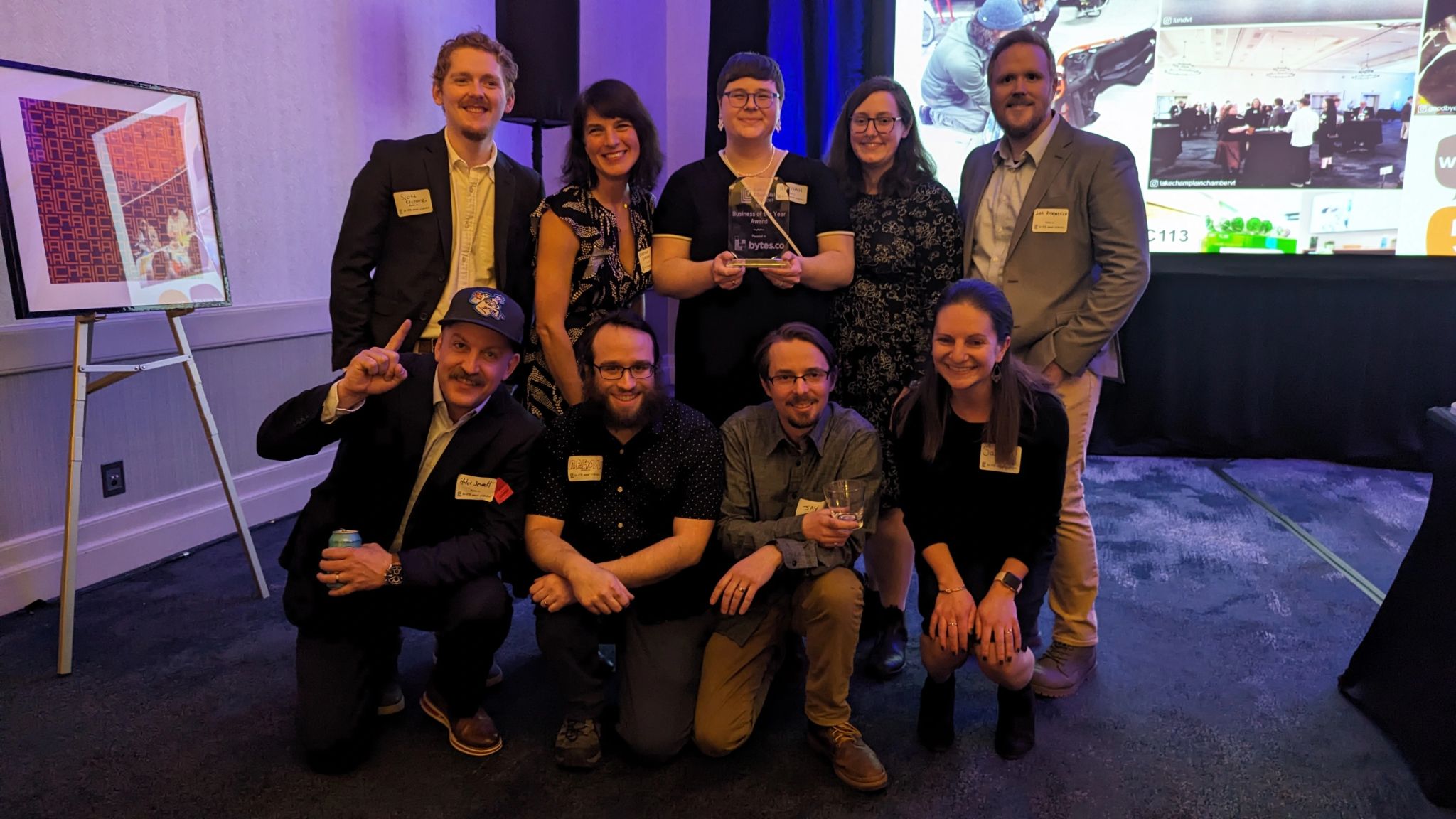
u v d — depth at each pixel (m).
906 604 2.69
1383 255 3.85
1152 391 4.26
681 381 2.30
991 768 1.84
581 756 1.81
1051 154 2.17
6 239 2.10
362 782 1.78
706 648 1.89
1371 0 3.71
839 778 1.79
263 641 2.39
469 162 2.40
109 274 2.31
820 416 1.95
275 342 3.35
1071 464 2.16
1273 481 3.89
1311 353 4.07
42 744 1.90
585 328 2.12
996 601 1.81
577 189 2.18
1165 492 3.77
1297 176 3.90
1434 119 3.71
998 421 1.81
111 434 2.82
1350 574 2.87
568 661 1.81
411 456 1.83
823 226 2.21
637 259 2.29
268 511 3.36
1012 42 2.13
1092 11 4.02
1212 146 3.98
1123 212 2.08
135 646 2.35
